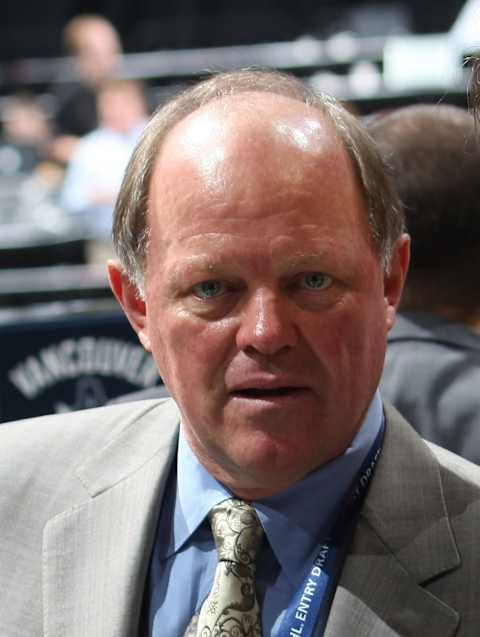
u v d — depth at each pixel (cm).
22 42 1953
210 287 288
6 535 347
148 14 1919
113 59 1298
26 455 364
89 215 1109
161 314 298
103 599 317
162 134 307
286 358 284
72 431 370
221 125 293
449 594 297
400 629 292
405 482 311
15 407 521
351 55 1169
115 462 351
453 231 454
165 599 315
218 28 1798
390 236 304
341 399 292
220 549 304
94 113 1334
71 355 522
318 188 286
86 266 834
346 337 288
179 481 325
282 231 281
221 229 283
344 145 296
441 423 432
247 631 295
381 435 320
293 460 289
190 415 297
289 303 285
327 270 285
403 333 453
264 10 1841
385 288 315
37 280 730
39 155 1345
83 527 336
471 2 1123
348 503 309
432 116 468
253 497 306
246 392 288
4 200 1176
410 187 455
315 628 294
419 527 305
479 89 310
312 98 307
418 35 1546
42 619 327
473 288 459
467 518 308
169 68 1270
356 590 295
